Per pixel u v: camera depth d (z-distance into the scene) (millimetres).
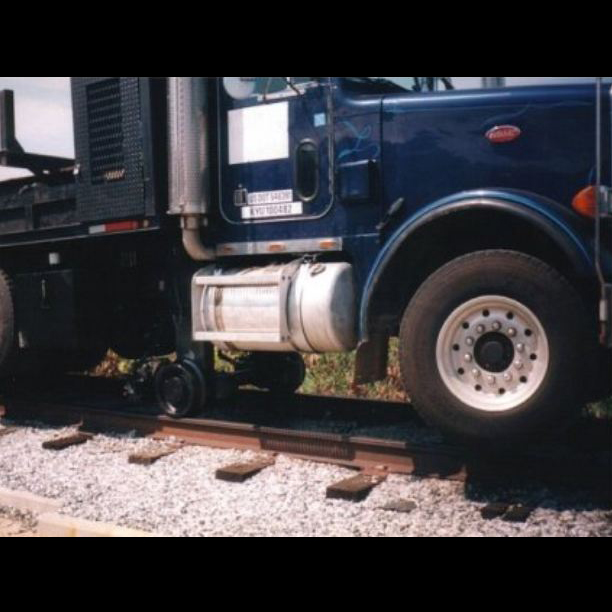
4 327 7215
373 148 5230
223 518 4258
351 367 8875
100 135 6230
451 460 4746
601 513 4145
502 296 4516
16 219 7211
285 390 7121
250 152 5742
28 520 4688
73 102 6371
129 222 6137
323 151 5422
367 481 4723
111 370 9953
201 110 5773
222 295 5691
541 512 4184
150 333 7109
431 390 4660
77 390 8094
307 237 5508
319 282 5258
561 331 4371
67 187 6699
